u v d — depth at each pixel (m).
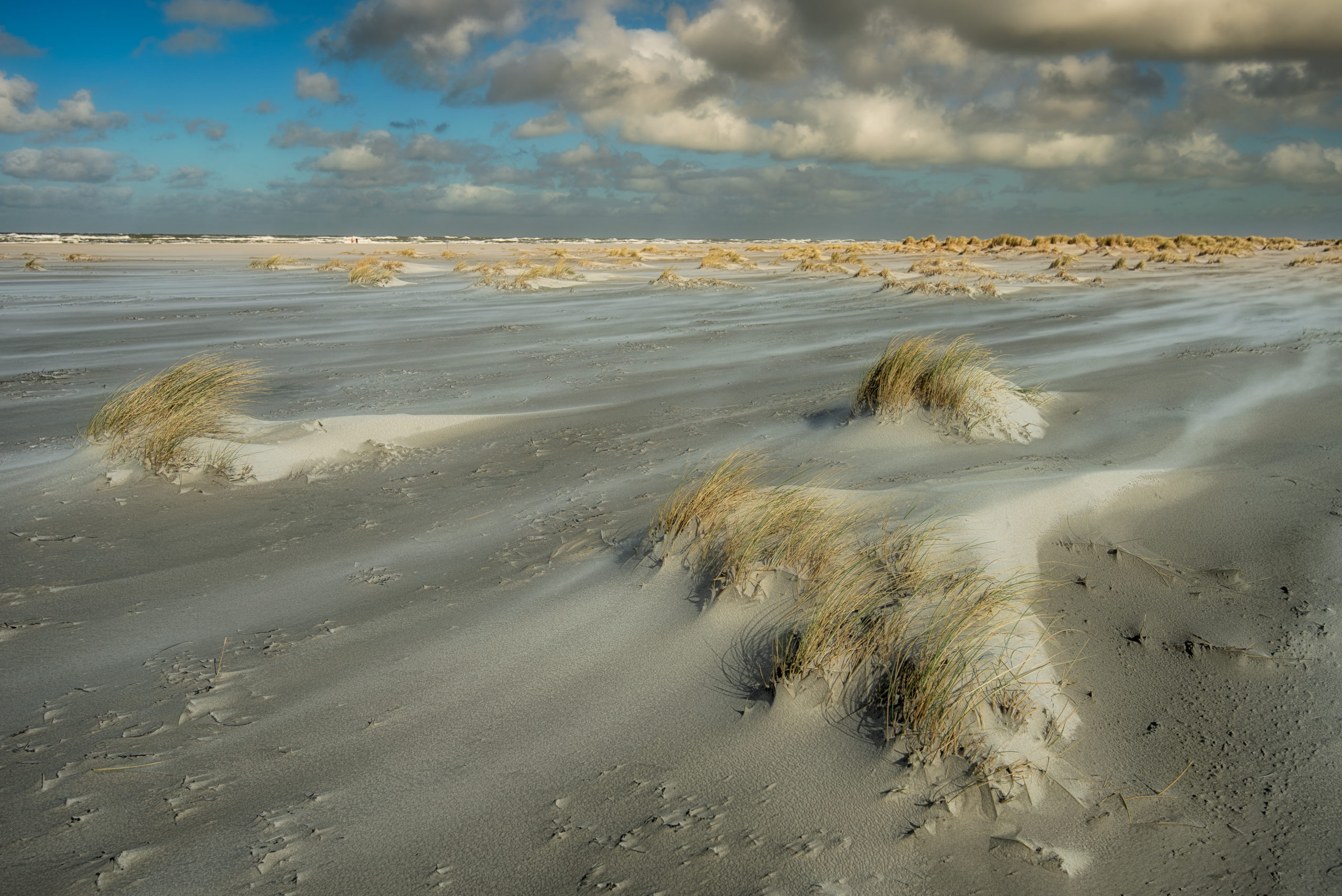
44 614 3.75
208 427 6.30
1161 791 2.49
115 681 3.17
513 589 3.86
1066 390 7.80
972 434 6.11
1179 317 13.98
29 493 5.46
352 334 13.34
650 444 6.44
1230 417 6.66
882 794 2.43
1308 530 4.23
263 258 34.72
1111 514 4.46
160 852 2.26
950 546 3.71
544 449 6.43
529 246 82.25
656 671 3.09
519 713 2.89
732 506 3.92
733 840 2.28
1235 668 3.10
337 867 2.20
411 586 3.99
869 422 6.45
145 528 4.88
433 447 6.56
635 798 2.46
